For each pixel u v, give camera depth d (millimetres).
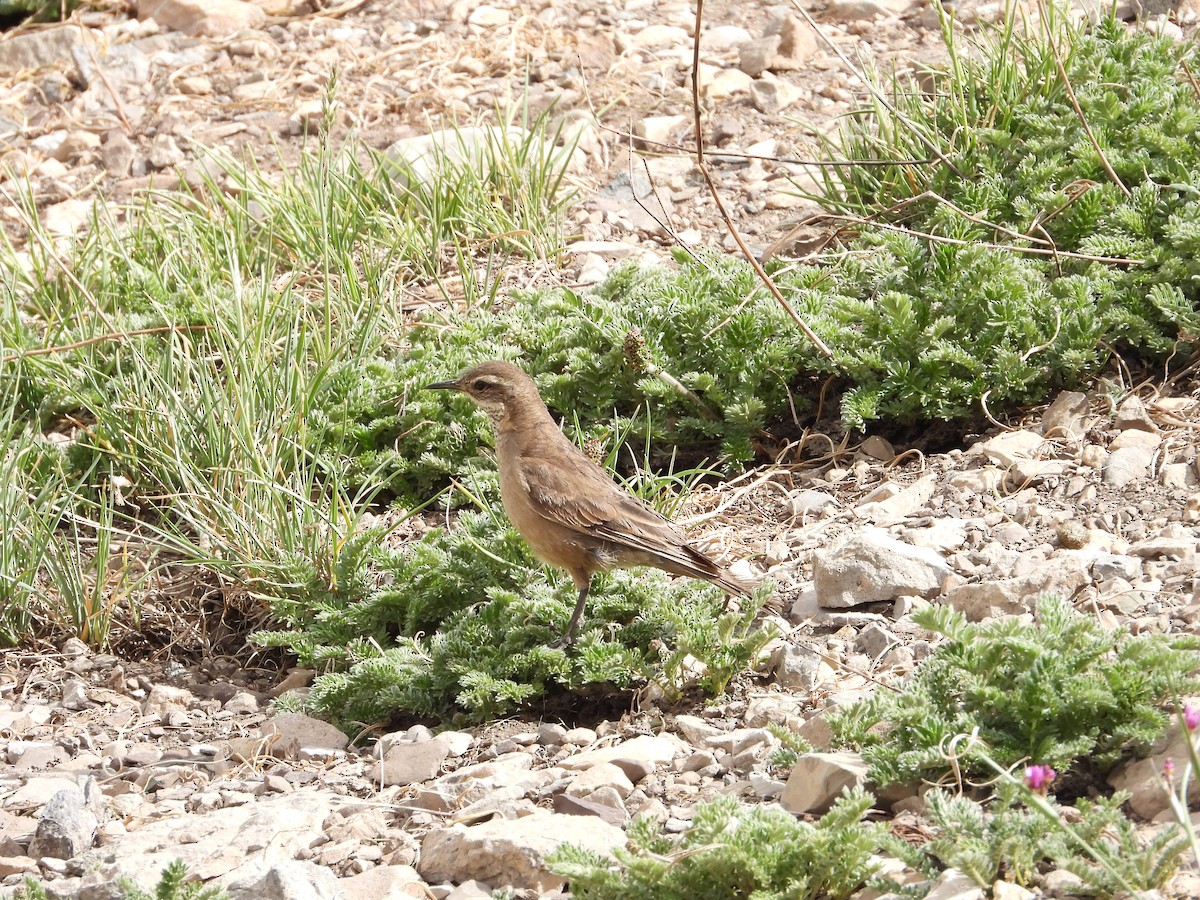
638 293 13398
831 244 14539
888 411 11844
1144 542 9539
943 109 15039
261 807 8297
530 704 9664
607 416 12641
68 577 11531
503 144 15992
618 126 17531
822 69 18156
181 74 19578
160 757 9633
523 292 14031
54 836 8062
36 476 12797
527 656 9578
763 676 9281
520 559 10742
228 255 14484
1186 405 11133
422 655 10062
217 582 12008
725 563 10711
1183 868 6195
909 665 8812
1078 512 10188
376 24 20453
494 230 15578
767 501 11711
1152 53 14547
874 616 9477
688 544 9727
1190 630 8219
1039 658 7043
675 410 12594
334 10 20812
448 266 15445
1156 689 6996
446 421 12859
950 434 11977
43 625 11641
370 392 12992
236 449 12172
